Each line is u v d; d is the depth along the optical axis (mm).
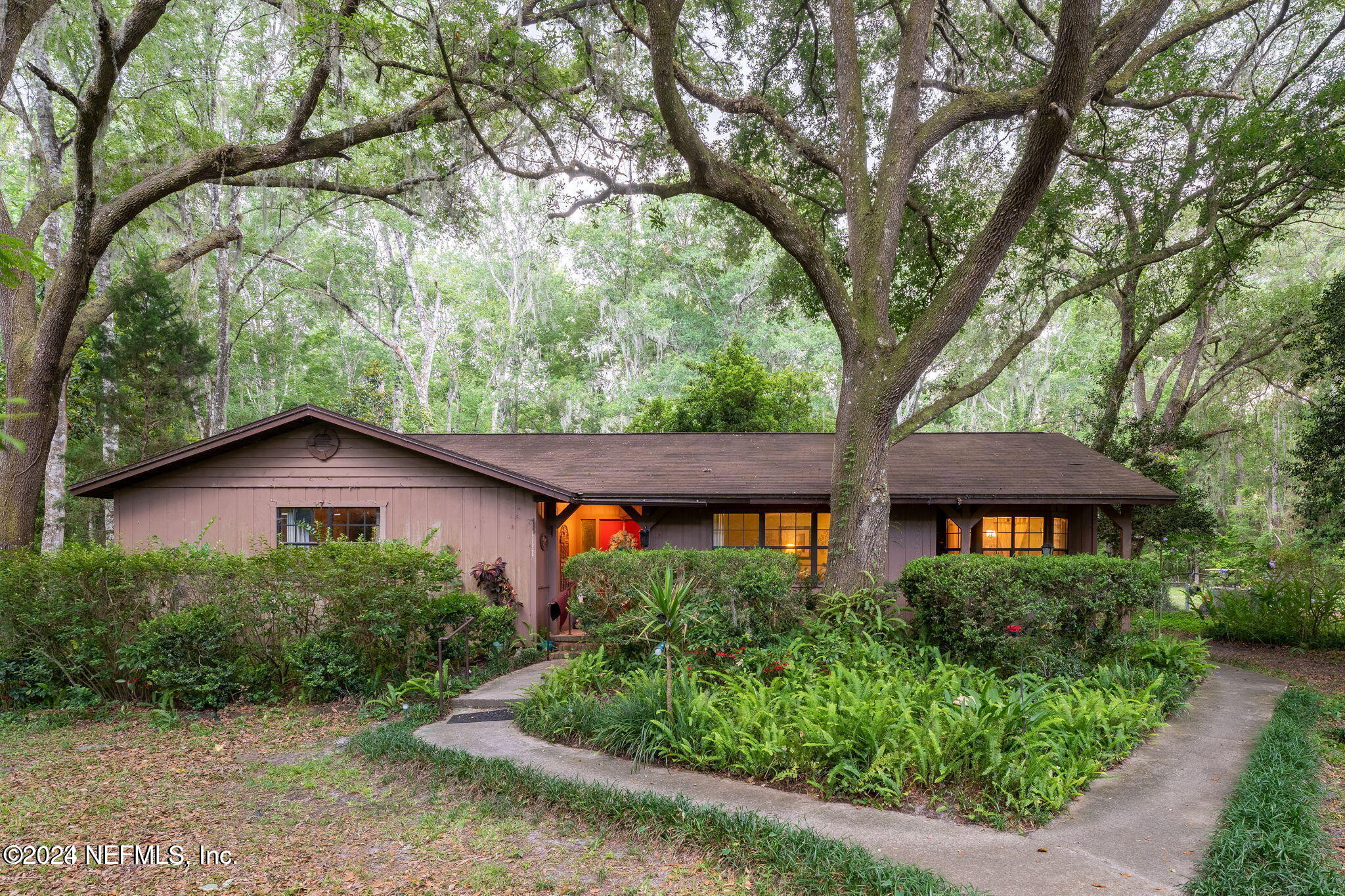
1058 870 3867
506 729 6656
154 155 12055
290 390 35062
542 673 8312
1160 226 12109
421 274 37969
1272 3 13992
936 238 13539
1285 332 18438
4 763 6098
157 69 13562
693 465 12906
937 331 9125
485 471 10531
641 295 36344
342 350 36031
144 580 8102
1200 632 12711
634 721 5945
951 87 11914
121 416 16422
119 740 6754
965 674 6891
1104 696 6988
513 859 4215
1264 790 4848
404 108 11656
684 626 6645
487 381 39500
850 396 9484
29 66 8531
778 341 34938
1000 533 12602
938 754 4910
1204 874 3775
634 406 35000
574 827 4586
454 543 10766
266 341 30625
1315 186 12602
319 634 8094
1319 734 6680
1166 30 13805
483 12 9352
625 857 4195
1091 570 7992
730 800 4801
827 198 13797
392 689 7594
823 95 13750
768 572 8172
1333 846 4199
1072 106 7797
